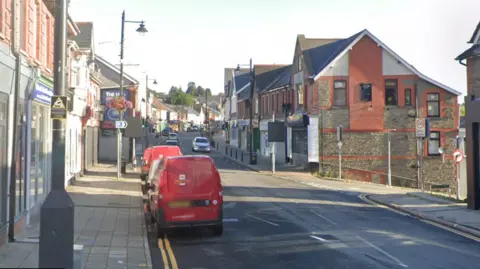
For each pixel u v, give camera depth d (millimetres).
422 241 12641
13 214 11180
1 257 8766
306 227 14562
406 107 35406
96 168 33906
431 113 35562
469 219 15672
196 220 12844
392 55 35281
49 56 17297
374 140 35250
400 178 35156
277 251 11445
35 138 15086
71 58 23828
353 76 35188
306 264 10211
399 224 15289
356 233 13656
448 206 18828
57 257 7090
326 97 35094
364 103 35219
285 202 20266
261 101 52656
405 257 10852
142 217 15930
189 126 145125
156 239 12844
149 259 10445
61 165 7496
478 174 17859
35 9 15125
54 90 7820
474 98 18344
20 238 11383
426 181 35094
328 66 34781
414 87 35500
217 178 13172
